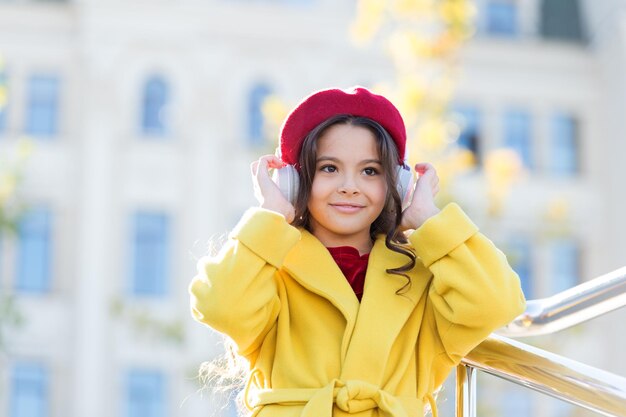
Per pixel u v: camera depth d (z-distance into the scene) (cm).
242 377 264
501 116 2358
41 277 2169
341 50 2275
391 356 245
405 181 256
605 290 230
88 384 2130
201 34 2244
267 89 2264
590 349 2209
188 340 2144
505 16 2400
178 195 2209
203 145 2222
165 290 2178
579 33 2403
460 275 239
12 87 2208
